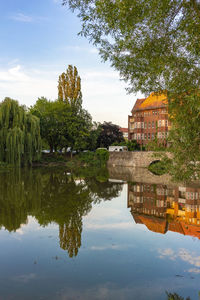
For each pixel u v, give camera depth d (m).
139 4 6.34
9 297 6.08
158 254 8.67
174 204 17.67
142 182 28.31
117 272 7.31
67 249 9.06
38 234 10.70
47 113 52.97
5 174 32.62
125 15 6.56
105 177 32.25
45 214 13.90
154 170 43.03
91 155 56.97
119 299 5.91
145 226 12.07
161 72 6.87
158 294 6.17
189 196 20.69
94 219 13.15
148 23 6.65
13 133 37.03
